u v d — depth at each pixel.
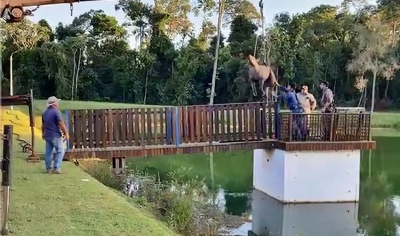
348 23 51.78
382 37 48.72
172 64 48.22
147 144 12.97
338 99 51.38
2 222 6.03
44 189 8.39
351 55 50.16
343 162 13.68
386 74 49.06
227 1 46.53
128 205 7.65
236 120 13.79
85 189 8.52
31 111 11.22
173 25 49.88
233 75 45.44
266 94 14.81
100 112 12.55
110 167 12.89
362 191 15.48
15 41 33.00
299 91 16.09
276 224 11.68
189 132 13.34
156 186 11.73
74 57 44.66
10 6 6.82
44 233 5.99
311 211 12.95
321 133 13.62
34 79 41.66
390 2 49.53
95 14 49.56
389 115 44.31
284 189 13.32
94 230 6.21
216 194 14.46
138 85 46.88
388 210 13.15
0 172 6.32
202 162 20.92
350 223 11.95
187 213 9.84
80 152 12.18
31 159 11.17
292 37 50.12
